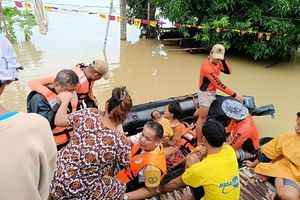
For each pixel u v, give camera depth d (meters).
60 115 3.42
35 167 1.20
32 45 8.09
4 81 1.19
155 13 9.48
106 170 2.56
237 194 3.07
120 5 8.69
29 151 1.17
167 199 3.62
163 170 3.45
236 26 7.90
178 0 8.20
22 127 1.17
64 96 3.51
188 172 3.06
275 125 5.52
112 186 2.65
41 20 7.48
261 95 6.59
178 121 4.45
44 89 3.66
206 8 8.21
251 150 4.26
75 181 2.49
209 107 4.65
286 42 7.90
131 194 3.51
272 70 7.84
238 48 8.38
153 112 4.47
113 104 2.46
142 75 7.12
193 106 5.15
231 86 6.92
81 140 2.50
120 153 2.49
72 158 2.49
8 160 1.14
